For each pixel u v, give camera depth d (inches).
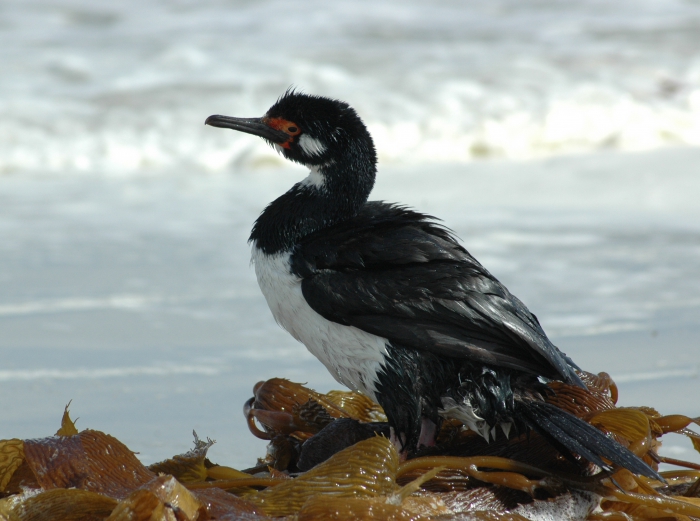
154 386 378.9
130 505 205.6
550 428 252.1
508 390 268.8
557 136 975.6
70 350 424.8
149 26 1282.0
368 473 228.4
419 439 284.7
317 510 211.6
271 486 240.8
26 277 547.8
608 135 984.9
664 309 490.0
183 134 943.7
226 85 1047.0
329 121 319.6
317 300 283.4
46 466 232.5
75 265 576.7
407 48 1191.6
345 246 289.3
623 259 585.3
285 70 1095.6
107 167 906.1
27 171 886.4
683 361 407.8
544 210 717.9
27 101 986.1
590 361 408.8
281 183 849.5
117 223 692.1
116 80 1062.4
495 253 597.3
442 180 835.4
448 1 1381.6
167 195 794.2
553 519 245.6
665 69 1102.4
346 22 1299.2
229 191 810.8
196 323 472.1
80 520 218.1
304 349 437.1
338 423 273.6
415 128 968.9
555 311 486.9
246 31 1261.1
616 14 1334.9
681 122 1000.2
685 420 273.9
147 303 504.1
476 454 274.4
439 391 276.4
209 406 357.4
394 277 277.7
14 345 429.1
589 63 1123.9
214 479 254.5
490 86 1049.5
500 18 1327.5
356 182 316.8
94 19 1305.4
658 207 722.2
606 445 243.1
